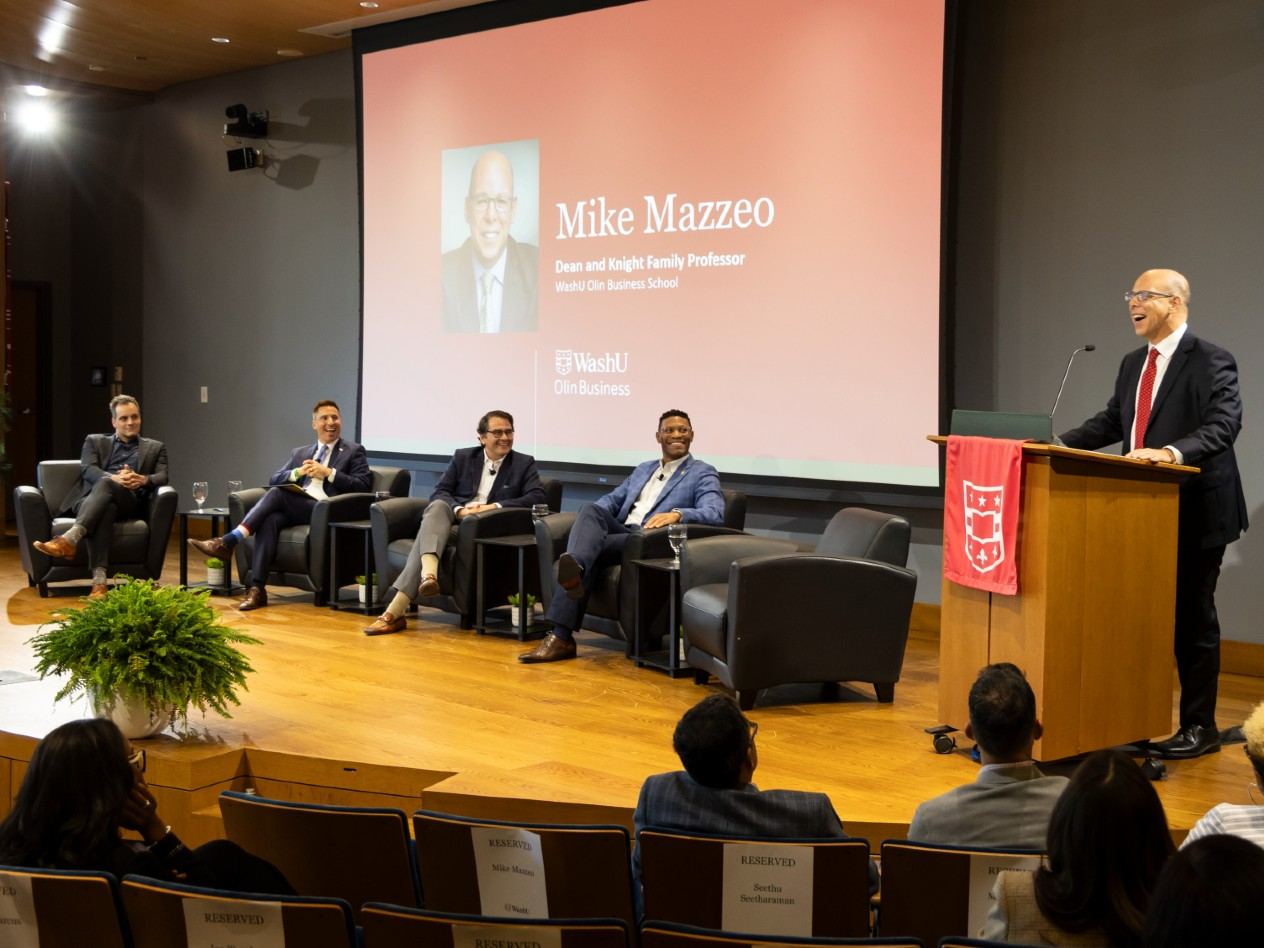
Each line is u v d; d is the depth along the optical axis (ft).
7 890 7.09
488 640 20.22
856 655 16.02
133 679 13.43
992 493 12.92
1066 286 19.74
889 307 20.72
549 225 25.27
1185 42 18.45
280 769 13.61
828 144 21.26
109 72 31.91
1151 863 5.74
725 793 8.29
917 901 7.43
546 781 12.46
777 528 22.76
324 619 22.04
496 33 25.84
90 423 36.50
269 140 31.40
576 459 25.14
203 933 6.76
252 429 32.55
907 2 20.18
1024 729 8.34
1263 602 18.08
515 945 6.29
